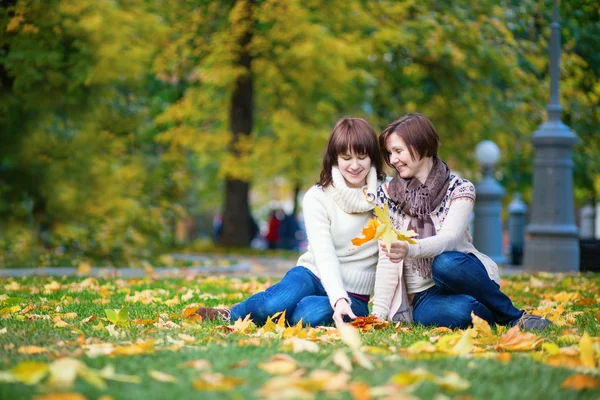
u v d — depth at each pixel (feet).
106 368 9.68
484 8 54.49
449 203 15.60
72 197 41.52
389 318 15.99
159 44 52.26
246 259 52.80
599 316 17.11
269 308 15.71
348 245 16.11
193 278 31.53
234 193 65.62
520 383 9.81
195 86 59.00
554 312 18.58
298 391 8.64
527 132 62.80
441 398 8.57
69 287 25.53
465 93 61.11
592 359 11.25
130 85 45.70
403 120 15.67
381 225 13.64
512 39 52.75
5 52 41.27
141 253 43.09
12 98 40.52
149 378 9.82
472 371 10.36
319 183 16.28
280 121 56.95
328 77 54.29
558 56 40.16
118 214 42.42
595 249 39.06
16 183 42.06
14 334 13.88
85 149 42.73
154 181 48.47
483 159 50.14
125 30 43.52
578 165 59.26
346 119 15.92
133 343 12.75
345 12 53.93
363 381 9.56
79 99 42.06
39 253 40.57
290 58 53.16
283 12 50.65
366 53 53.78
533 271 38.99
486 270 15.74
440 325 15.48
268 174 58.70
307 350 11.82
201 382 9.16
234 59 53.83
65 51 41.70
